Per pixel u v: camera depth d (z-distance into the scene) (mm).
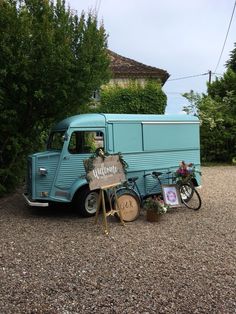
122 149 6695
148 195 6941
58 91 7465
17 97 7484
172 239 5141
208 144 15539
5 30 7059
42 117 8133
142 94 15609
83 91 7910
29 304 3307
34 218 6379
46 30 7137
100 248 4785
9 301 3359
